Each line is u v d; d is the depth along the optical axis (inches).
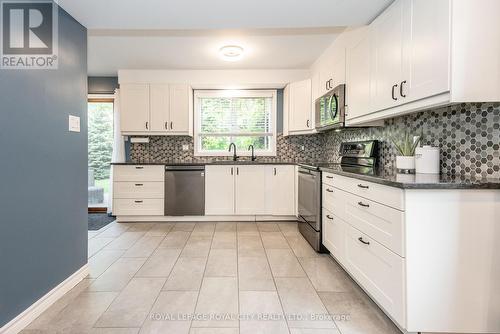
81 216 86.6
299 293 77.6
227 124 181.8
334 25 88.7
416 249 55.4
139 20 84.3
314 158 179.9
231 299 74.4
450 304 55.4
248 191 158.1
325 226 105.4
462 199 54.9
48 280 71.4
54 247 73.9
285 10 79.3
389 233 60.6
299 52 137.6
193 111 178.4
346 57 106.8
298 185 140.1
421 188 54.7
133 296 76.0
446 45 55.8
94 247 115.7
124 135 172.2
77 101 84.3
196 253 108.5
